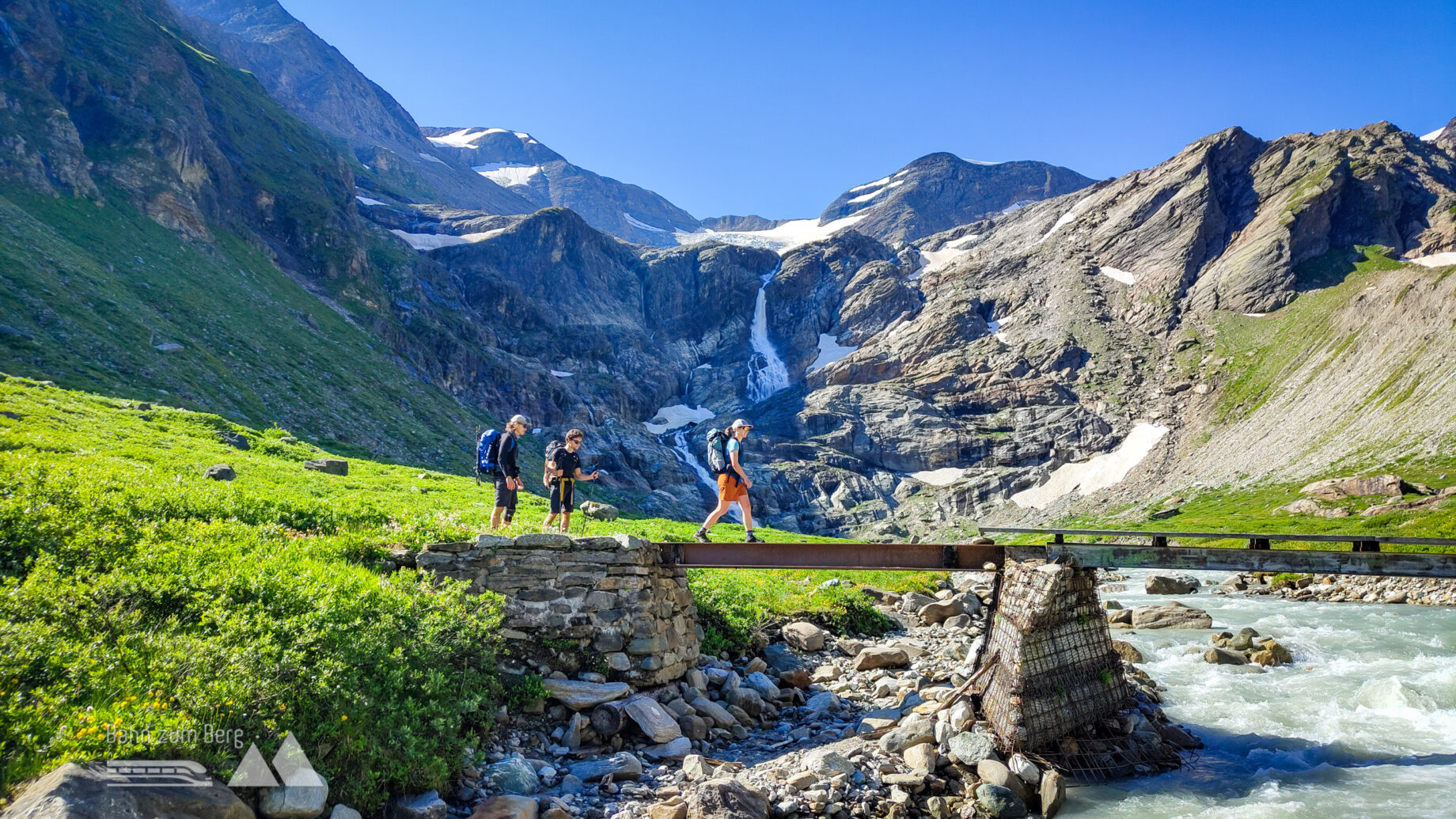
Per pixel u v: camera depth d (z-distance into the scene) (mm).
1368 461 116562
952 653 20594
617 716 13109
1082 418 175375
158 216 112562
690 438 199125
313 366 104688
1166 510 128875
